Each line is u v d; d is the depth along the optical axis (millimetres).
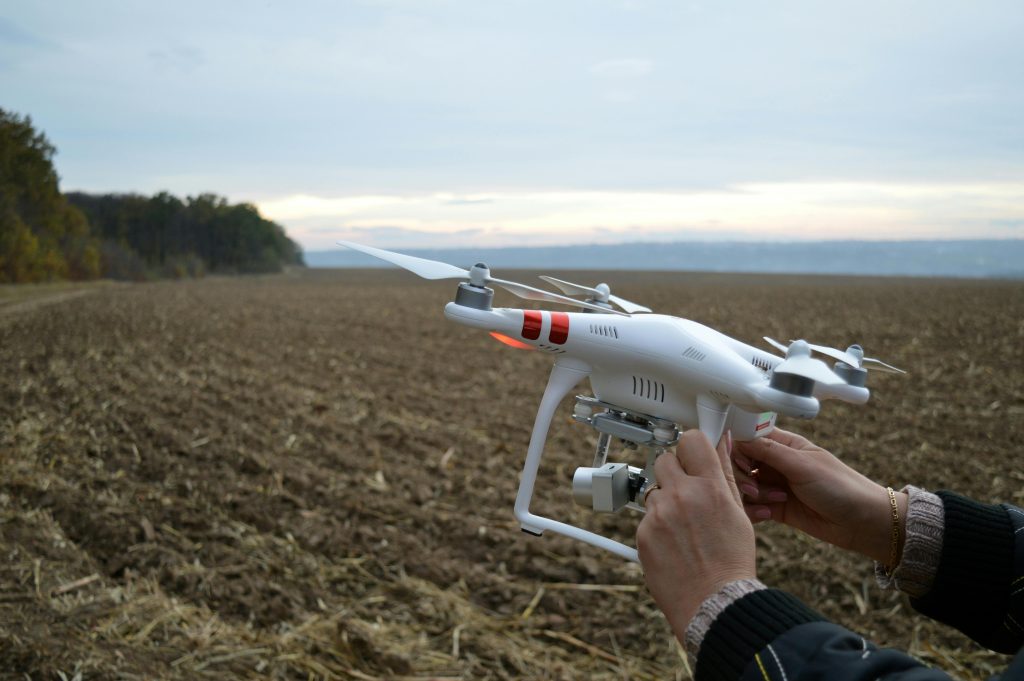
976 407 10391
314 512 5887
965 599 1255
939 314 25828
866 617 4629
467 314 1236
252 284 55781
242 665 3826
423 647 4191
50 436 7305
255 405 9336
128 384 10094
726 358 1178
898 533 1328
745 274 106750
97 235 82750
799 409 1029
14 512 5281
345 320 21922
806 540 5562
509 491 6590
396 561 5141
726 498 980
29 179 55344
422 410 9812
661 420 1263
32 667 3467
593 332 1243
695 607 919
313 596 4633
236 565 4957
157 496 5941
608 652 4250
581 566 5113
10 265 47562
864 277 98000
